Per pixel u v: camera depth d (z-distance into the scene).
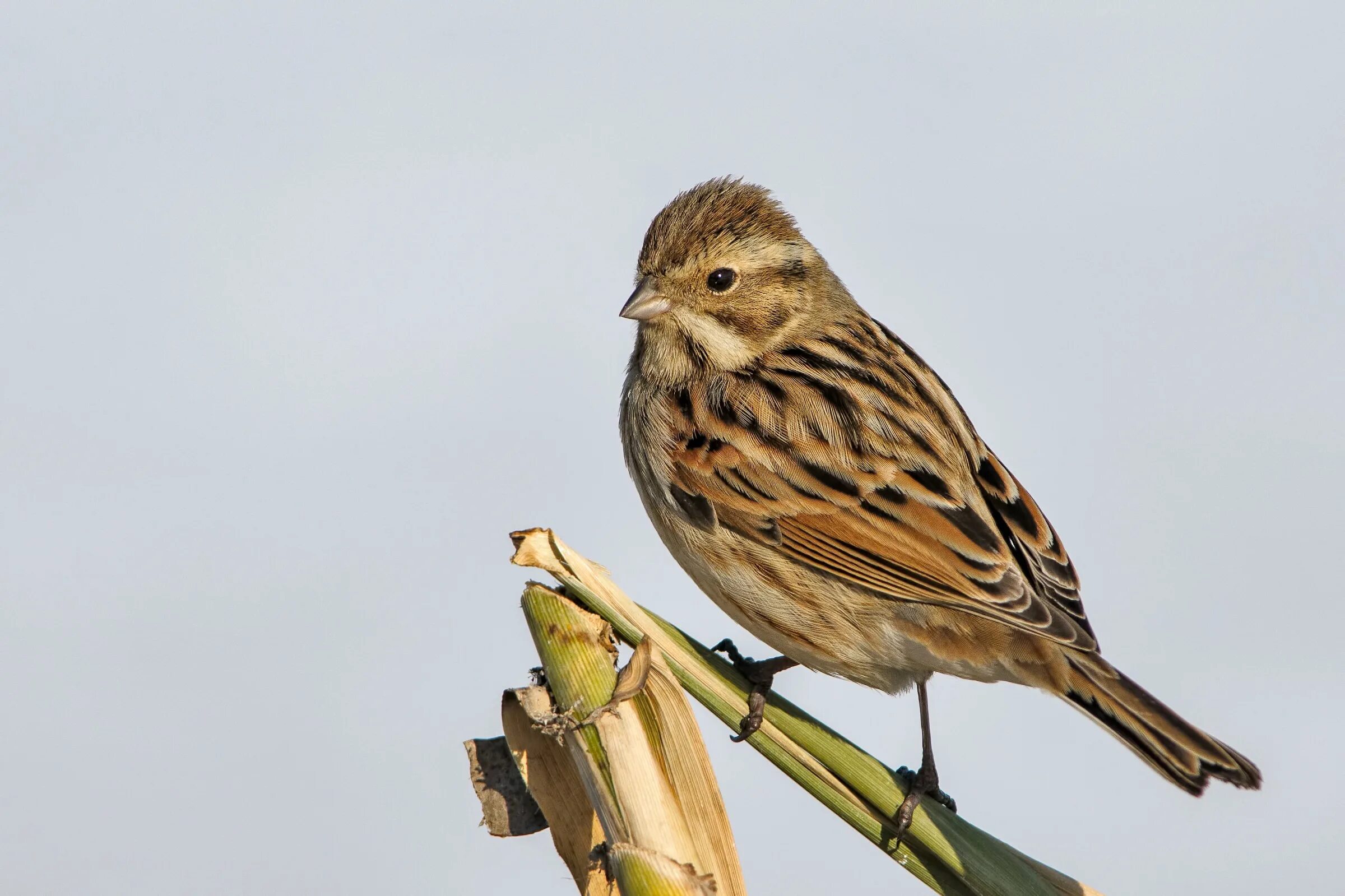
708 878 6.54
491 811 7.61
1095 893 7.60
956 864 7.40
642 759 6.72
